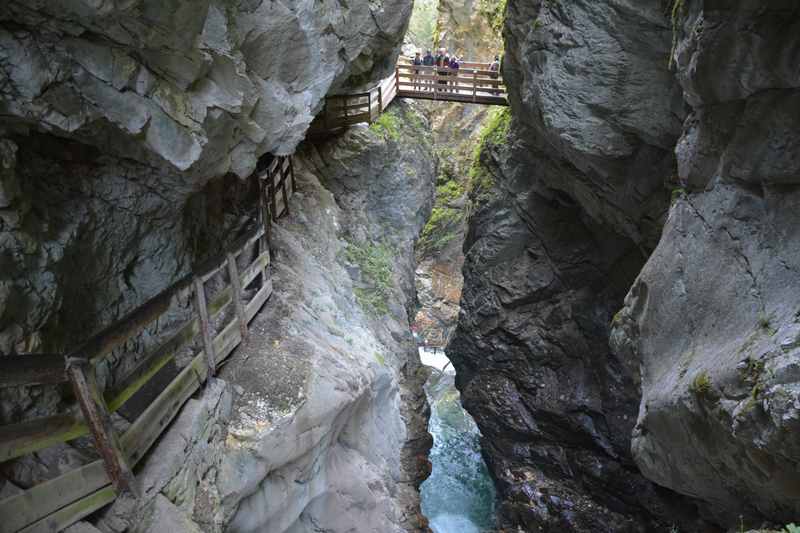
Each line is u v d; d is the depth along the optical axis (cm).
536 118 1042
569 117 873
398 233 1476
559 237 1323
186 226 624
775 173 485
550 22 870
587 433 1236
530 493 1266
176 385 441
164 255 577
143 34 378
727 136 540
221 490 460
